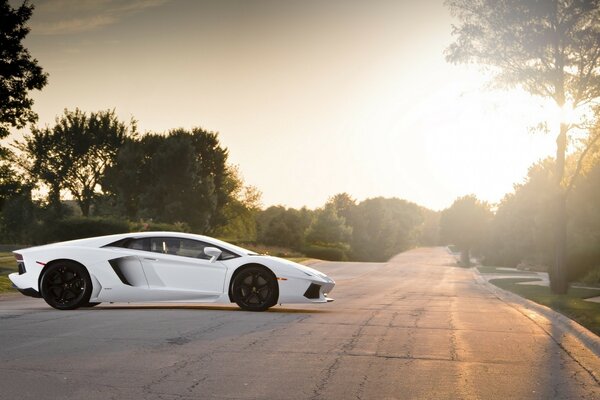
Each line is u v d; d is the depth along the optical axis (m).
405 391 6.90
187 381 7.05
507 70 25.14
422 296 23.23
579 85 24.17
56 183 82.62
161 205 77.25
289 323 11.86
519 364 8.70
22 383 6.79
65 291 13.46
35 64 34.72
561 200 24.75
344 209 134.50
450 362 8.62
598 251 35.34
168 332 10.34
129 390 6.60
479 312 16.22
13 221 81.69
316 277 13.77
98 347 8.93
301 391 6.75
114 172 80.56
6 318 11.81
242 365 7.97
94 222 41.12
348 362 8.36
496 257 72.19
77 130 81.88
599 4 22.59
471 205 104.88
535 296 22.89
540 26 23.36
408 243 177.75
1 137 36.78
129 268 13.61
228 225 86.00
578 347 10.53
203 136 81.69
